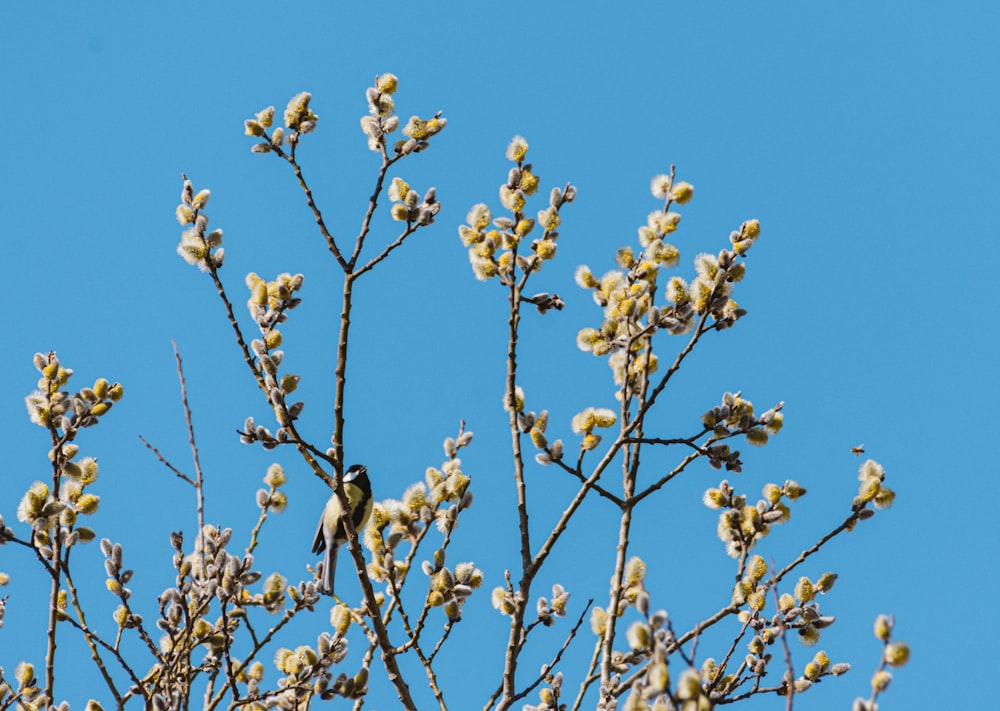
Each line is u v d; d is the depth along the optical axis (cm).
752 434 1105
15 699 1120
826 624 1062
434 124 1100
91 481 1095
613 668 1050
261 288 1087
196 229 1093
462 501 1081
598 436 1120
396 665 1039
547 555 1094
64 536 1062
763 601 1062
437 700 1052
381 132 1097
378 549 1093
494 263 1171
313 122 1103
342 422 1055
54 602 1050
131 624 1066
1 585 1207
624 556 1073
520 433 1135
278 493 1149
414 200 1091
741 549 1095
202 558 1081
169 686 1045
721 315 1126
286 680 1079
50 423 1084
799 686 1062
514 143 1213
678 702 694
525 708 1056
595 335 1138
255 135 1096
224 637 1033
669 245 1161
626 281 1164
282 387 1049
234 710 1075
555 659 1086
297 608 1102
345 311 1073
